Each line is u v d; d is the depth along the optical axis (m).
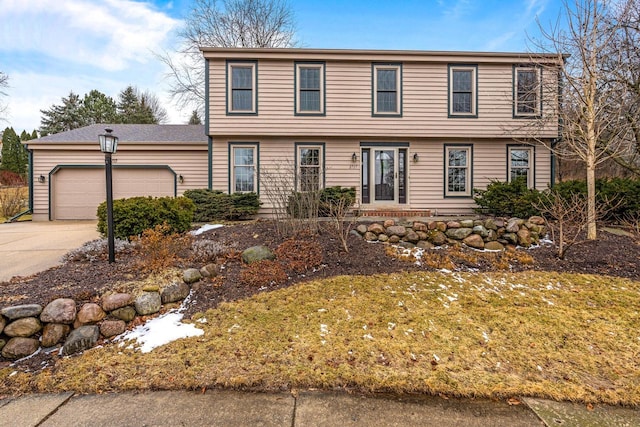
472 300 3.99
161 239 4.64
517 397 2.38
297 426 2.08
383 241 6.11
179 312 3.60
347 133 10.36
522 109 10.52
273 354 2.87
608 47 8.28
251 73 10.27
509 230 6.14
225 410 2.22
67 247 6.55
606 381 2.56
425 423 2.12
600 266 5.20
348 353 2.89
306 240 5.95
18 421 2.13
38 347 2.95
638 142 9.02
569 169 14.50
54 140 11.77
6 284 3.89
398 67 10.40
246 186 10.59
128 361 2.78
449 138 10.66
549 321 3.50
